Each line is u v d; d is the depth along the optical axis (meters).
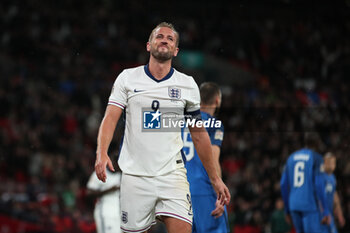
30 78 66.56
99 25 85.75
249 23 100.94
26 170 50.03
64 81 68.62
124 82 12.65
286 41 100.19
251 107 73.69
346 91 89.19
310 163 24.12
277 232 36.44
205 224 17.41
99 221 24.72
